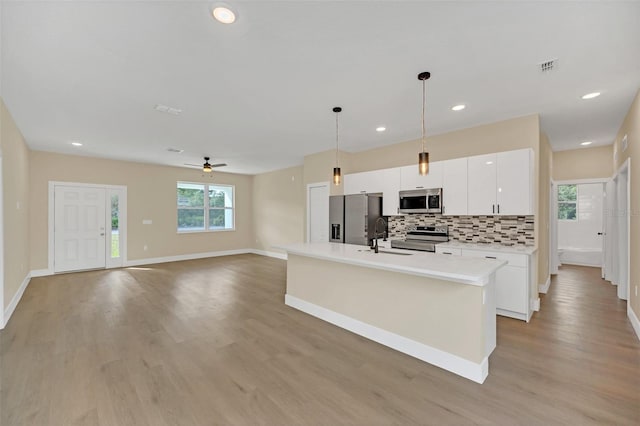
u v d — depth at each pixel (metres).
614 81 2.75
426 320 2.47
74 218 6.00
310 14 1.83
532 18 1.86
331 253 3.11
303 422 1.75
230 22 1.90
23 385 2.10
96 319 3.40
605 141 4.98
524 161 3.53
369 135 4.61
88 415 1.80
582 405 1.88
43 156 5.64
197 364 2.41
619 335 2.93
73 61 2.38
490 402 1.92
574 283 5.05
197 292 4.55
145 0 1.68
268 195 8.42
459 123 4.00
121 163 6.61
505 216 4.03
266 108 3.44
